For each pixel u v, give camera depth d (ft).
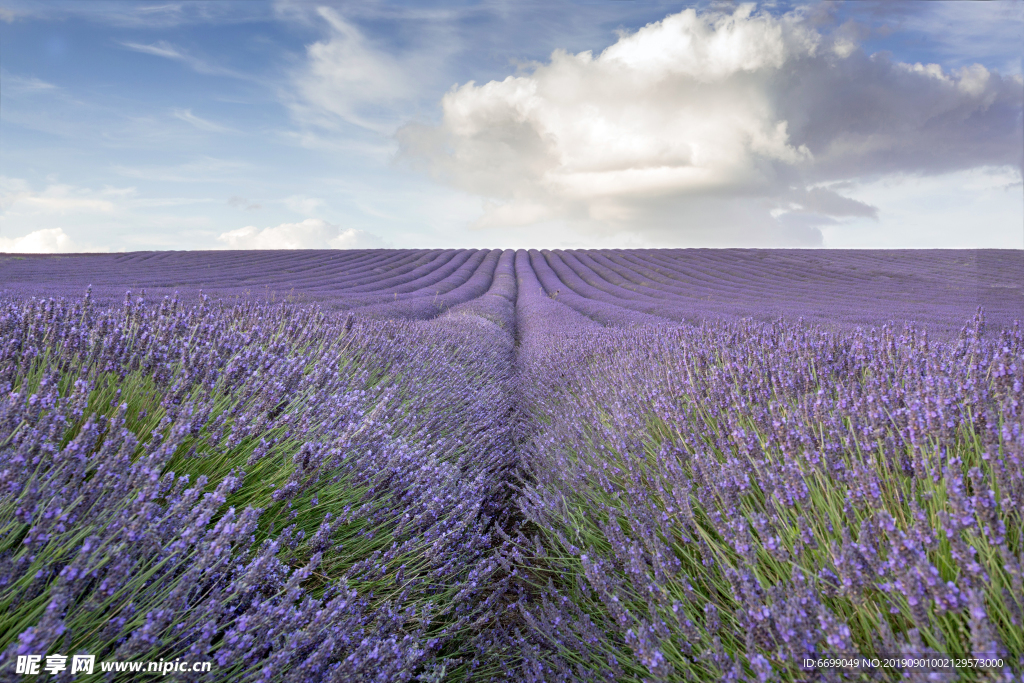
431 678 5.69
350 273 100.32
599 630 6.07
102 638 3.73
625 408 11.10
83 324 8.22
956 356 7.98
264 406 7.23
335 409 8.45
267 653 4.56
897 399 6.64
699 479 6.71
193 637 4.24
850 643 3.67
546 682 6.12
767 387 8.70
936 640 3.56
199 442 6.30
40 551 4.12
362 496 7.33
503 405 18.40
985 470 5.34
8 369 6.58
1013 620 3.56
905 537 3.70
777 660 4.19
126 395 7.04
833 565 4.45
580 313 55.77
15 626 3.62
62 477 4.47
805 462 5.82
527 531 10.86
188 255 132.36
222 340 9.41
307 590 5.66
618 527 6.48
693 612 5.18
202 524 4.31
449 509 8.28
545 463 11.55
